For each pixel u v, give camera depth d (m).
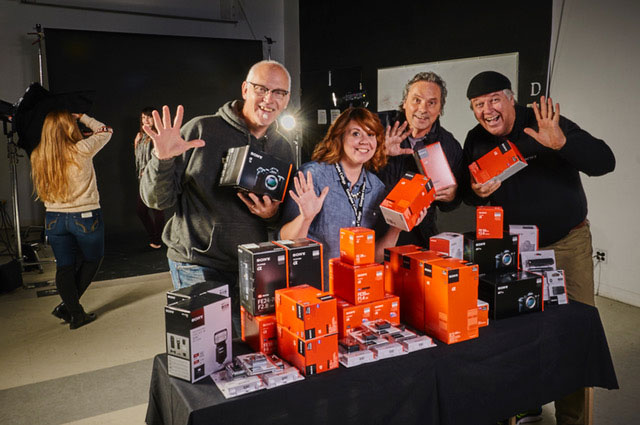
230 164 2.20
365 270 1.88
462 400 1.87
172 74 6.80
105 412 2.69
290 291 1.75
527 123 3.00
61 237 3.74
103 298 4.58
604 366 2.21
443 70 3.58
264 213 2.30
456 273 1.83
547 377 2.09
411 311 2.03
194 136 2.33
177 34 7.29
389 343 1.79
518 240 2.27
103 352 3.44
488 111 3.14
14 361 3.31
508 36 3.33
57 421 2.61
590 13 4.00
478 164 2.69
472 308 1.88
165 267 5.55
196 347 1.60
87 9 6.83
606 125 4.00
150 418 1.85
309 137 5.50
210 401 1.49
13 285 4.81
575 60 4.16
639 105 3.75
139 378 3.06
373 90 4.36
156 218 6.23
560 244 2.92
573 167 2.90
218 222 2.36
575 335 2.15
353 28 4.55
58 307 4.09
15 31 6.67
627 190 3.95
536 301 2.15
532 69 3.29
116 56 6.46
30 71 6.81
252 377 1.59
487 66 3.40
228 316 1.72
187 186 2.38
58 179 3.57
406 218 2.17
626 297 4.07
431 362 1.78
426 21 3.71
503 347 1.95
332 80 4.97
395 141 3.18
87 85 6.34
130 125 6.62
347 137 2.40
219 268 2.40
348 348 1.74
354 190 2.51
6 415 2.67
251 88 2.33
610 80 3.91
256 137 2.48
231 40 7.09
